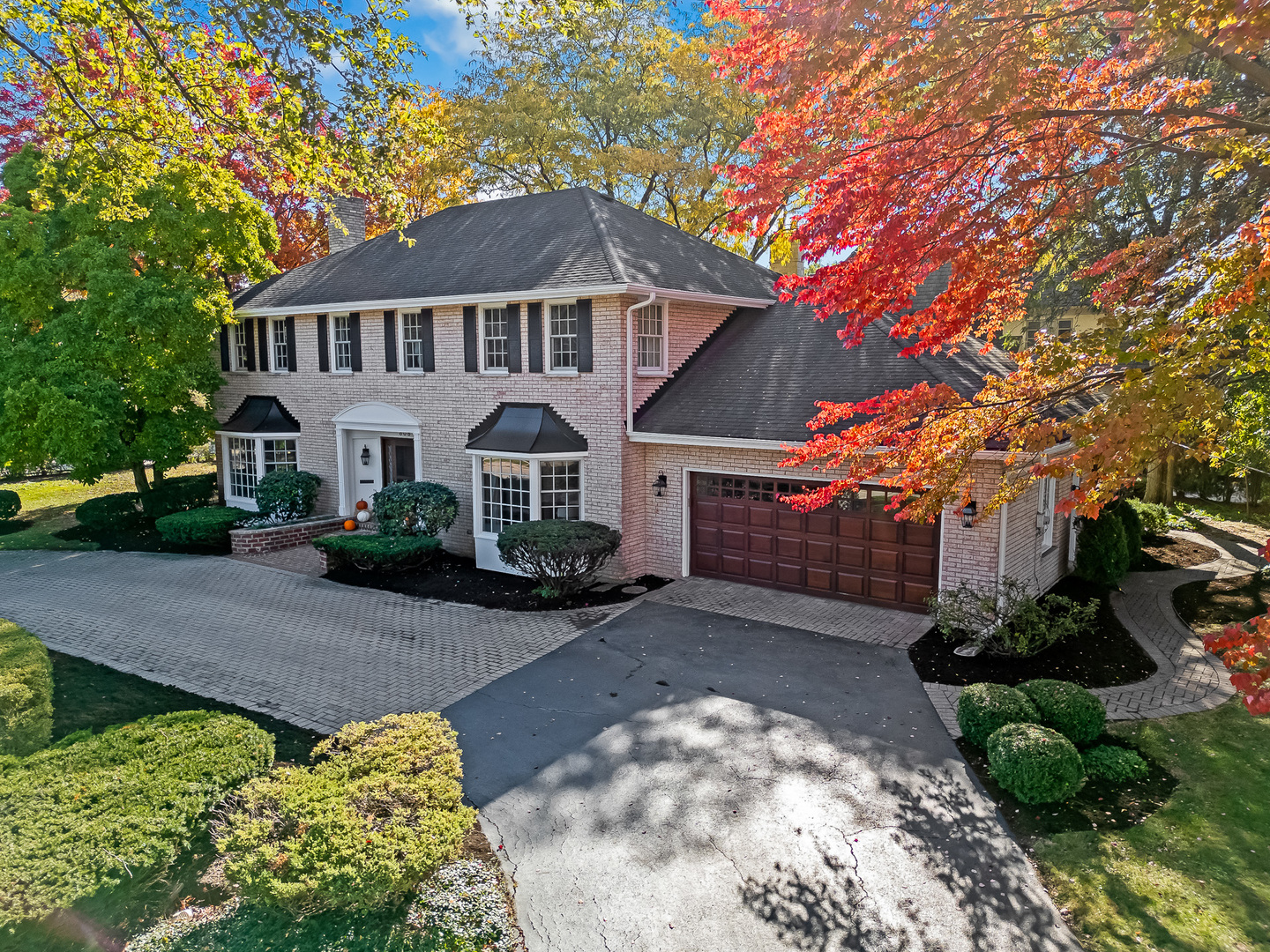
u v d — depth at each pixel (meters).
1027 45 5.98
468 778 8.17
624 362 14.73
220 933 5.75
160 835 5.79
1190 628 12.84
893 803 7.67
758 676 10.78
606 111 28.81
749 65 6.70
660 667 11.12
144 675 10.85
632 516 15.45
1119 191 14.16
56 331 18.06
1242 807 7.54
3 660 8.58
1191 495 24.36
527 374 15.96
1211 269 5.58
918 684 10.50
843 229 6.88
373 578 15.86
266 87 14.47
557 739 9.03
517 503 15.93
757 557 14.84
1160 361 5.50
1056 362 6.07
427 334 17.41
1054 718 8.57
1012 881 6.51
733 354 16.05
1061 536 15.28
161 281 18.91
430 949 5.61
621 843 7.06
